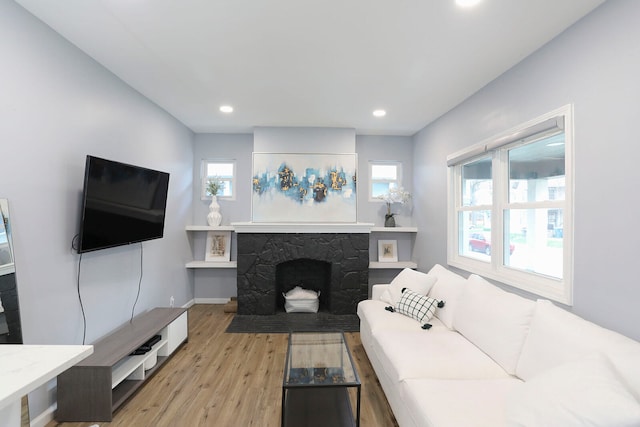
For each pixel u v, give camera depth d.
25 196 1.83
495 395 1.53
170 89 2.98
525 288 2.34
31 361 1.23
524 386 1.37
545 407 1.16
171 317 2.96
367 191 4.73
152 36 2.10
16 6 1.76
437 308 2.71
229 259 4.57
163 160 3.57
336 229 4.13
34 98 1.89
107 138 2.58
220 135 4.62
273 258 4.12
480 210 3.11
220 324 3.80
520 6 1.76
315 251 4.15
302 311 4.24
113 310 2.65
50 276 2.01
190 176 4.43
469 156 3.05
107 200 2.37
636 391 1.15
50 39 2.00
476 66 2.49
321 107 3.46
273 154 4.27
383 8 1.80
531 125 2.26
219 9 1.81
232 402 2.21
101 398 1.99
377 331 2.46
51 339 2.02
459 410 1.41
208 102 3.33
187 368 2.70
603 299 1.71
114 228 2.46
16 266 1.78
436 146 3.90
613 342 1.35
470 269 3.12
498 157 2.76
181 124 4.09
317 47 2.23
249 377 2.55
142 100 3.12
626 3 1.58
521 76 2.38
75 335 2.22
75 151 2.22
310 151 4.29
